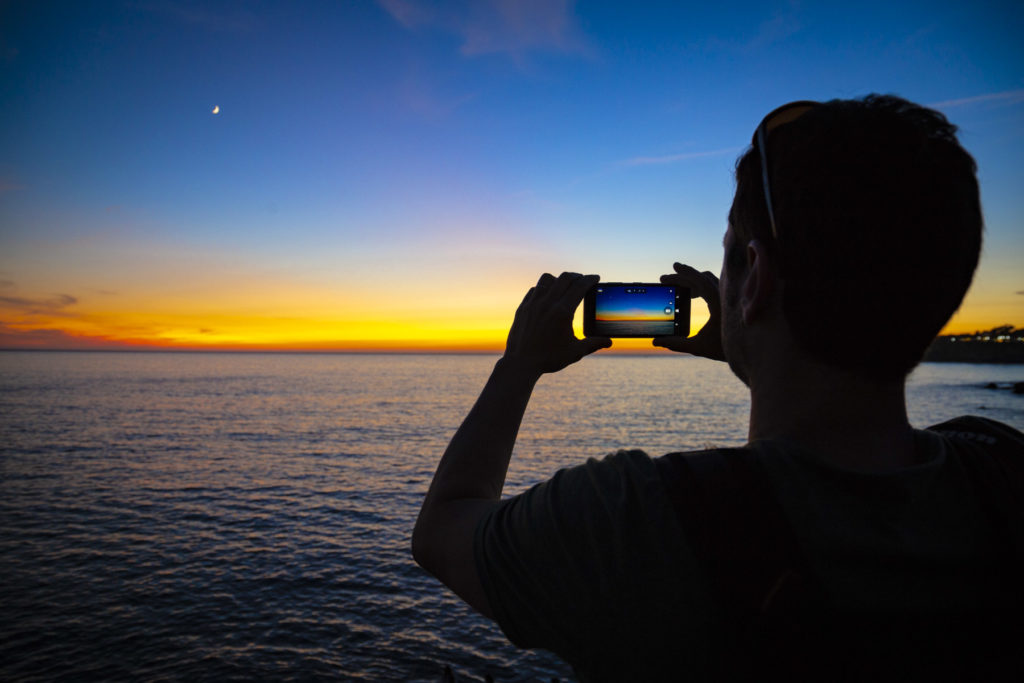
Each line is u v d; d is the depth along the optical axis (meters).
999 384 172.38
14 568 29.00
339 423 105.69
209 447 74.25
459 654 19.95
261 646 20.59
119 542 33.59
